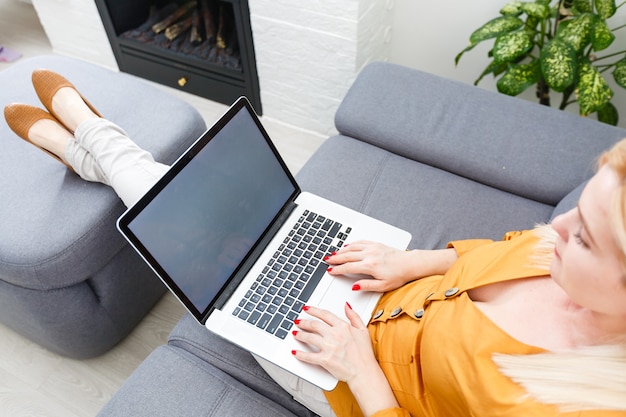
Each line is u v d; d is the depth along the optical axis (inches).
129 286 53.4
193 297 36.2
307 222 43.3
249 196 41.1
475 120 53.1
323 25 69.3
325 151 55.2
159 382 38.3
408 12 78.5
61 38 99.4
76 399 53.6
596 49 57.7
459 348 27.1
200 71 87.2
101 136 46.8
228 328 36.3
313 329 33.8
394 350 33.1
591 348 22.9
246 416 36.6
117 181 45.6
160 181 35.3
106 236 47.9
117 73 63.4
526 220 48.2
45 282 45.1
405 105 55.4
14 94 58.9
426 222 48.2
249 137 41.8
